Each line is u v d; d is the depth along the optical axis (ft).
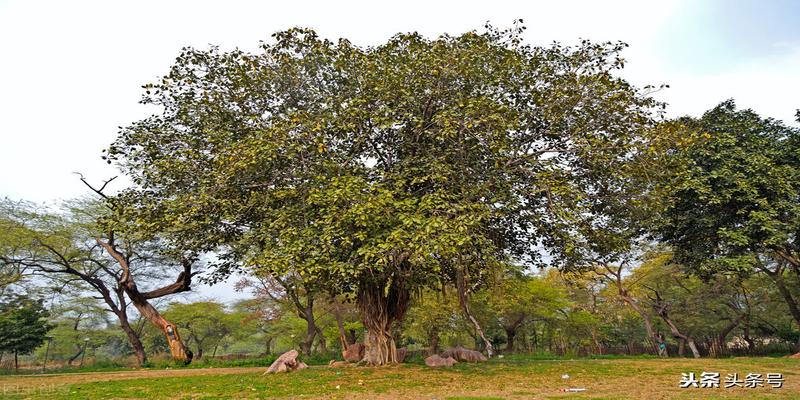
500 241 51.47
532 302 101.71
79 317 106.11
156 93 50.93
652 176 45.29
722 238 64.59
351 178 38.11
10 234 76.95
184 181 48.91
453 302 89.45
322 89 49.70
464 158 43.98
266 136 41.16
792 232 62.95
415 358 67.00
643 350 100.83
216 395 33.55
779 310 92.53
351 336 106.73
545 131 46.01
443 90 44.01
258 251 51.06
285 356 48.52
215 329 128.06
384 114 42.86
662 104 47.16
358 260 38.65
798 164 65.16
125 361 87.25
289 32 48.85
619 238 49.93
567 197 42.39
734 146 64.18
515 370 45.24
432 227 35.09
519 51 50.26
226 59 50.88
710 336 102.83
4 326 85.87
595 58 48.16
